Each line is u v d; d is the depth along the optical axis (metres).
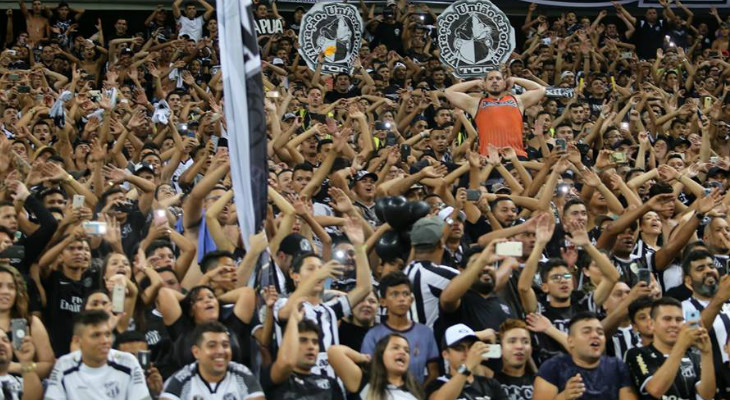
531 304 13.21
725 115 26.75
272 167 18.03
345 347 11.84
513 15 33.81
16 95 23.23
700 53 32.94
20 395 10.98
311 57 25.47
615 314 12.87
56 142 21.19
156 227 13.78
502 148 18.91
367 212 17.02
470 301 12.91
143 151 18.89
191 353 11.51
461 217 15.01
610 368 12.16
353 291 12.69
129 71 26.50
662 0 33.41
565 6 33.69
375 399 11.36
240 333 12.08
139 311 12.48
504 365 12.23
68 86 25.31
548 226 13.32
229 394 11.03
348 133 16.83
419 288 12.86
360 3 31.73
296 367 11.67
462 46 24.09
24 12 30.53
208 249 14.92
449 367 11.95
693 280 13.79
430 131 22.08
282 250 13.40
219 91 25.19
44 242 13.90
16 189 14.32
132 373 11.04
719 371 13.01
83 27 32.75
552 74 30.02
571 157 17.06
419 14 31.97
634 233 15.86
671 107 25.81
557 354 12.40
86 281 13.36
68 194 16.05
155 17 31.34
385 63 28.52
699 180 20.50
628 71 30.23
